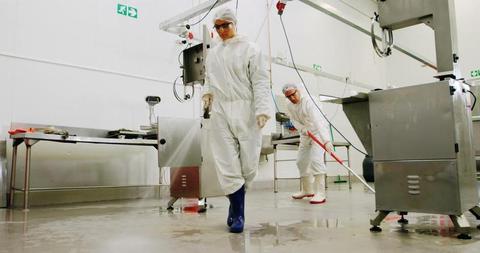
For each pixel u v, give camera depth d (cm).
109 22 398
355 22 327
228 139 188
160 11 441
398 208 170
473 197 176
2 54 327
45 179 341
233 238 161
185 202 341
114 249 141
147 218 229
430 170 163
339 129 684
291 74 593
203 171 266
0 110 321
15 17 337
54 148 349
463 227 152
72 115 363
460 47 678
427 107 165
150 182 415
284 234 168
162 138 283
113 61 397
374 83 800
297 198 353
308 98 323
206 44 295
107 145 385
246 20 535
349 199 336
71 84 365
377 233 167
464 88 179
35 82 343
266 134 495
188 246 145
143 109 415
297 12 630
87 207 305
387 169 175
